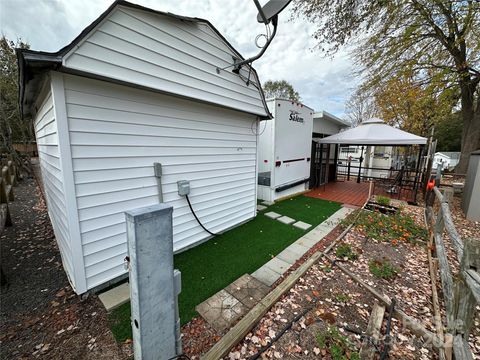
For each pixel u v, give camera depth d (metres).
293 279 2.46
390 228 3.99
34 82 2.13
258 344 1.69
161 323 1.22
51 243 3.52
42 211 5.22
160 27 2.41
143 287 1.09
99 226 2.27
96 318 1.95
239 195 4.27
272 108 5.67
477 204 4.59
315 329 1.83
